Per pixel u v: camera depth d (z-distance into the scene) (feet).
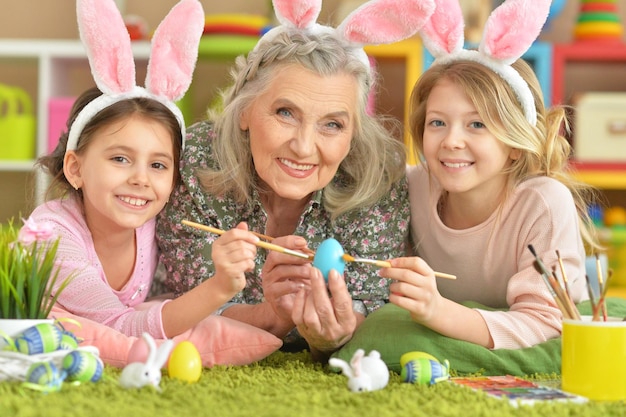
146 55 9.50
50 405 2.99
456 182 4.72
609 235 9.43
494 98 4.63
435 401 3.30
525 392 3.58
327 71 4.56
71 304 4.50
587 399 3.45
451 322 4.19
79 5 4.54
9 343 3.48
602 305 3.64
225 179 4.99
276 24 9.62
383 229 5.17
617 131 9.51
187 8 4.72
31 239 3.86
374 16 4.79
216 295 4.12
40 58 9.64
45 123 9.54
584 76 10.62
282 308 4.48
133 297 5.13
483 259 5.07
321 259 4.08
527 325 4.36
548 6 4.73
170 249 5.17
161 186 4.64
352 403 3.27
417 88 5.00
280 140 4.60
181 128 4.84
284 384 3.70
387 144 5.19
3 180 10.18
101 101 4.60
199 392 3.34
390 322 4.37
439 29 4.89
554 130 5.06
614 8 9.90
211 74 10.44
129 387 3.39
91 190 4.59
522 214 4.88
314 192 5.04
